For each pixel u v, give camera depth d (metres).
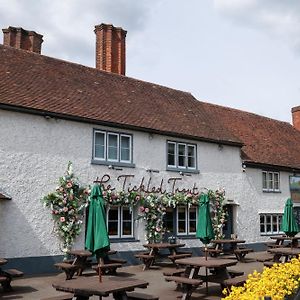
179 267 13.64
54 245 13.30
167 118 17.62
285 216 16.31
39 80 15.08
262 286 6.67
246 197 19.86
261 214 20.56
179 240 16.69
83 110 14.65
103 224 7.81
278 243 19.44
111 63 20.03
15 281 11.68
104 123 14.77
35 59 16.34
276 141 24.11
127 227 15.26
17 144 12.85
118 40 20.48
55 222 13.40
